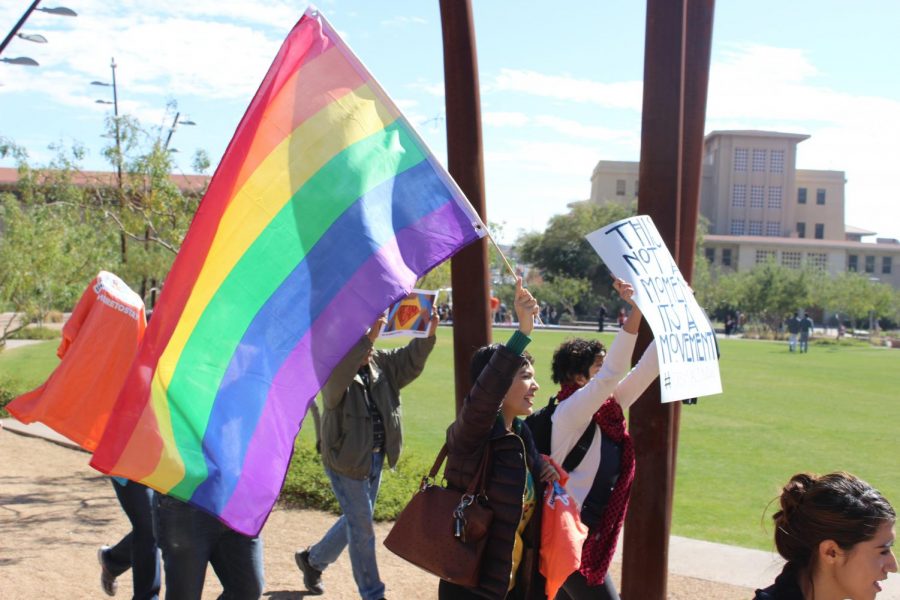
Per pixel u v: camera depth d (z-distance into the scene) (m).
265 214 4.05
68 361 5.05
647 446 5.21
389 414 5.88
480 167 6.04
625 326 4.24
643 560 5.26
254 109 4.09
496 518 3.79
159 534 4.44
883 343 56.00
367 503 5.77
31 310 19.05
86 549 7.40
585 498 4.29
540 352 33.44
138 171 15.72
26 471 10.54
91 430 5.06
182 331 3.86
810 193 113.75
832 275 101.38
